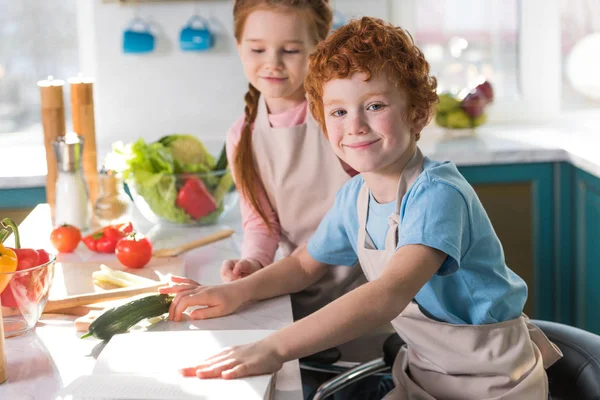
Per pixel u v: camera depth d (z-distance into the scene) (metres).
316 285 1.74
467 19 3.29
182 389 1.08
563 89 3.39
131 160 2.02
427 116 1.37
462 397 1.37
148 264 1.71
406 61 1.30
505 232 2.77
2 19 3.16
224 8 3.12
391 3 3.22
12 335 1.33
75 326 1.37
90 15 3.19
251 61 1.79
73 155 1.98
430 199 1.29
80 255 1.81
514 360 1.34
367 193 1.47
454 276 1.37
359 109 1.29
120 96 3.15
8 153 3.03
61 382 1.14
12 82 3.21
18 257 1.34
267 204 1.85
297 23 1.75
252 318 1.42
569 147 2.74
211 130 3.21
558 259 2.79
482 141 2.93
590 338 1.44
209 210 2.08
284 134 1.81
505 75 3.35
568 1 3.30
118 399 1.05
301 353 1.17
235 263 1.68
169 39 3.12
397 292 1.21
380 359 1.52
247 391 1.07
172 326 1.38
